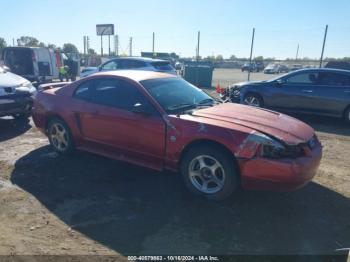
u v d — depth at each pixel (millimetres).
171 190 4137
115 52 38344
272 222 3449
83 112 4816
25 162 5059
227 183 3668
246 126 3693
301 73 8852
